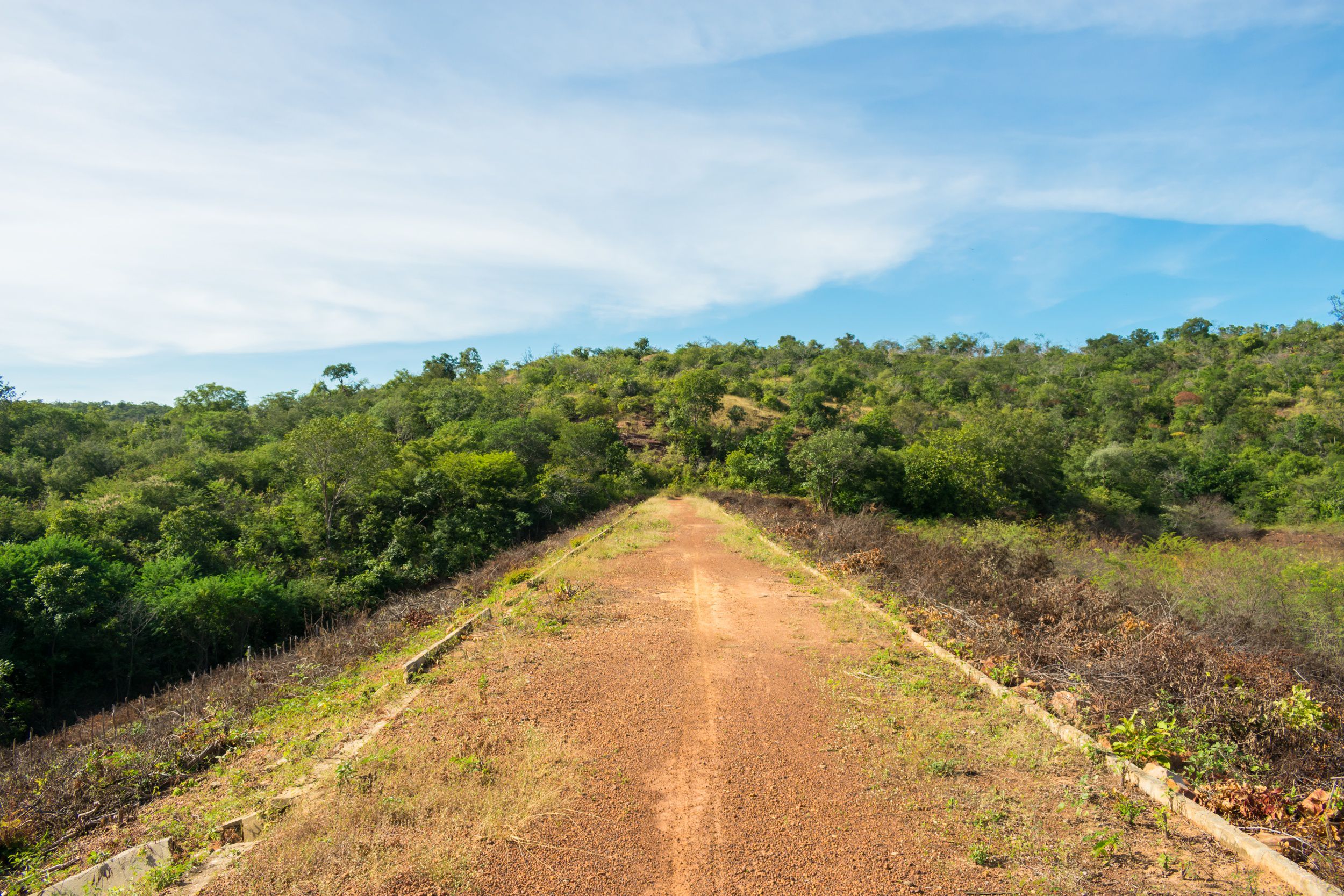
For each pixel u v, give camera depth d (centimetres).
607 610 1007
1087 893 357
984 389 6116
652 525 2223
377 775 488
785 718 600
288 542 1975
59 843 447
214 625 1488
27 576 1382
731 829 423
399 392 5209
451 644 838
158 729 655
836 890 363
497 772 491
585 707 626
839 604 1020
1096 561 1355
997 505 2869
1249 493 3250
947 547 1428
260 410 5066
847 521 1988
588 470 3584
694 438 4503
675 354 8169
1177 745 514
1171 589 1037
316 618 1678
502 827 420
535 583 1221
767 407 5569
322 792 471
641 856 395
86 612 1368
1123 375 6144
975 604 960
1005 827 423
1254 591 963
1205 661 646
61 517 1808
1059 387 6000
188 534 1862
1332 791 440
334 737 569
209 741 589
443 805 443
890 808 448
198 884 376
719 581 1255
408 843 404
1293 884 359
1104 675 659
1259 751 508
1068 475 3453
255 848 407
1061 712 598
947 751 531
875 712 612
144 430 4238
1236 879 370
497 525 2347
